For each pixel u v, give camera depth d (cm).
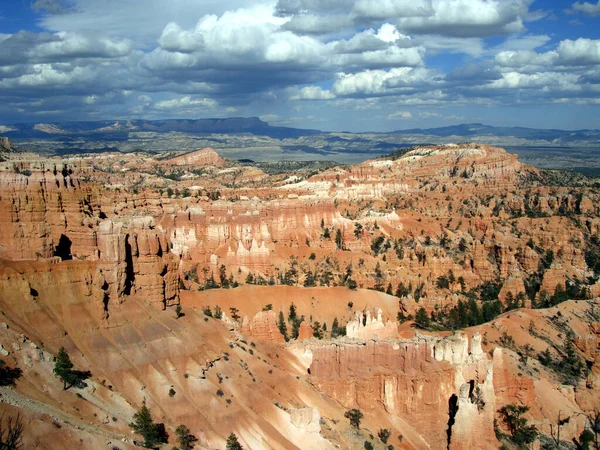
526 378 12962
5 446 6681
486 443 11594
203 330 11025
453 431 11400
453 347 12175
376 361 12200
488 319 17988
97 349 9331
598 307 18125
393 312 18125
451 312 17925
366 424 11500
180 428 8769
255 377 10744
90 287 9844
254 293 17550
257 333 13238
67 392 8312
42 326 9044
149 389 9269
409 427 11725
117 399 8738
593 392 14162
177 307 11112
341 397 11888
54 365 8462
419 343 12169
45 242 10850
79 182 12188
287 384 11081
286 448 9519
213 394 9656
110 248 10269
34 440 7006
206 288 17900
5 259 9788
